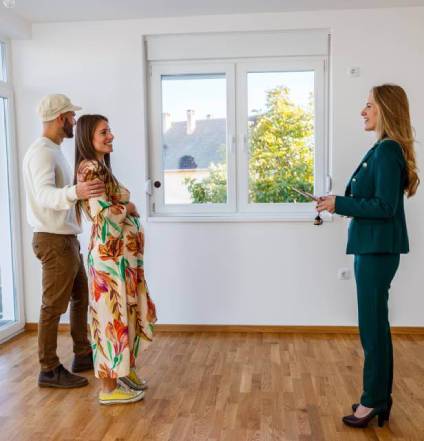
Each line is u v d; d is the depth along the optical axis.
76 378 3.10
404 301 4.09
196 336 4.13
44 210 3.00
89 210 2.78
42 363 3.08
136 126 4.22
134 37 4.16
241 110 4.24
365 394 2.49
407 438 2.43
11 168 4.23
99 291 2.71
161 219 4.23
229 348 3.80
